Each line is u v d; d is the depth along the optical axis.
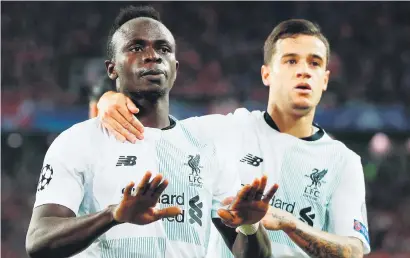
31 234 3.39
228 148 4.25
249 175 4.52
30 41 20.05
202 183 3.72
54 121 17.33
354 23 20.66
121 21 3.95
